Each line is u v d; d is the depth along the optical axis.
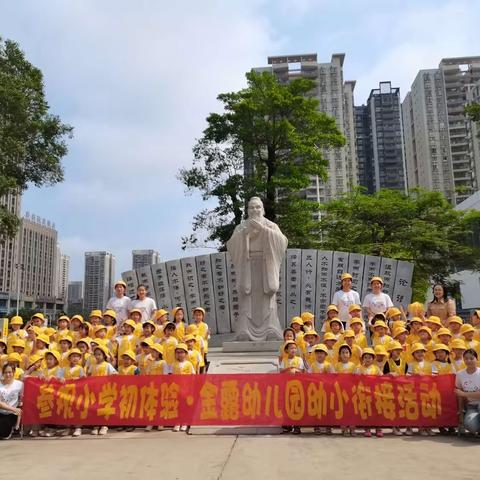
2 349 10.26
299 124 25.83
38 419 9.08
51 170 23.81
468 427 8.20
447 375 8.79
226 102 25.69
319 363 9.61
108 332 11.23
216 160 26.39
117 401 9.14
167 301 19.09
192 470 6.45
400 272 18.41
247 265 14.23
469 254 23.05
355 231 24.67
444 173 87.88
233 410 8.98
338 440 8.26
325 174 25.64
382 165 109.88
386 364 10.13
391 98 111.31
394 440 8.25
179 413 9.05
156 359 9.87
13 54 21.72
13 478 6.19
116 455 7.34
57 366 9.70
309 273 18.58
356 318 10.52
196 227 26.36
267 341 13.67
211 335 18.55
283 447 7.71
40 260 102.38
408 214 24.03
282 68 81.38
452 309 12.06
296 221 25.30
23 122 21.09
